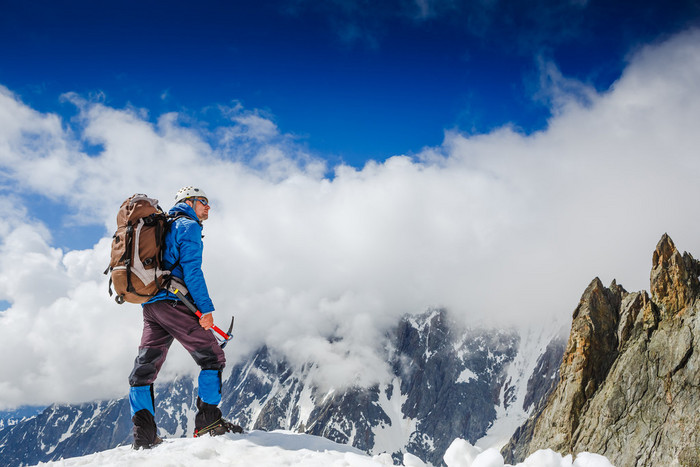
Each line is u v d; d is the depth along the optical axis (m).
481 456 3.79
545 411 70.50
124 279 6.36
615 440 59.69
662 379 61.44
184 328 6.66
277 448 5.98
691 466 51.16
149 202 6.63
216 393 6.77
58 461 5.41
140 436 6.32
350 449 6.16
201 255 6.72
